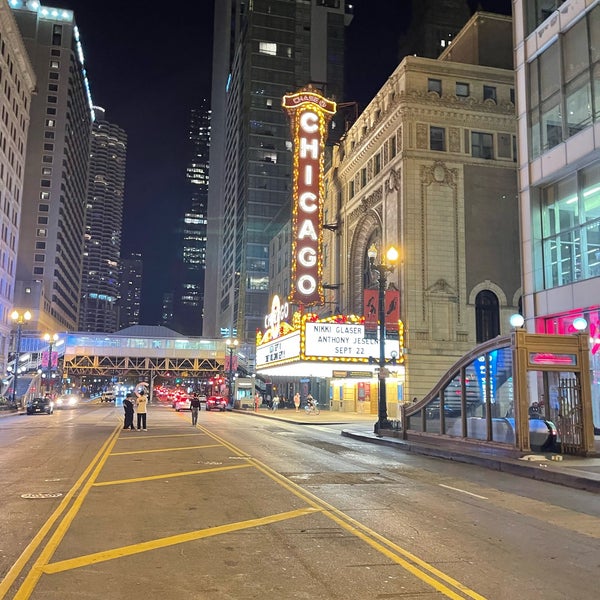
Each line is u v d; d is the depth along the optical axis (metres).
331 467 15.61
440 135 44.66
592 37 23.31
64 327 149.25
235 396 65.25
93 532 7.98
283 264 85.56
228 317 144.50
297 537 7.92
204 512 9.39
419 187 43.34
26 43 139.75
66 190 142.50
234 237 139.50
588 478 12.79
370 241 51.84
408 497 11.36
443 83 45.16
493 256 43.84
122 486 11.72
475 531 8.63
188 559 6.82
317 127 54.84
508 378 17.89
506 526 9.05
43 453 17.58
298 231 52.81
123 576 6.17
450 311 42.47
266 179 128.25
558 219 25.30
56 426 30.70
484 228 44.00
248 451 18.89
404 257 42.56
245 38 139.12
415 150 43.56
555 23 25.42
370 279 50.72
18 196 89.19
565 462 15.42
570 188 24.69
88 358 90.50
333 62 134.38
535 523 9.34
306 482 12.82
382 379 26.84
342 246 57.00
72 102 147.25
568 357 17.09
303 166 53.97
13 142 85.31
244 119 133.00
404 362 41.25
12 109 84.12
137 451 18.27
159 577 6.16
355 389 52.78
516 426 16.94
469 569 6.68
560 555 7.42
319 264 52.75
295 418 41.19
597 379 22.33
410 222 42.91
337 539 7.85
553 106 25.47
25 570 6.30
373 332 30.47
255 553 7.12
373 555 7.13
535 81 26.83
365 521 9.02
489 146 45.31
